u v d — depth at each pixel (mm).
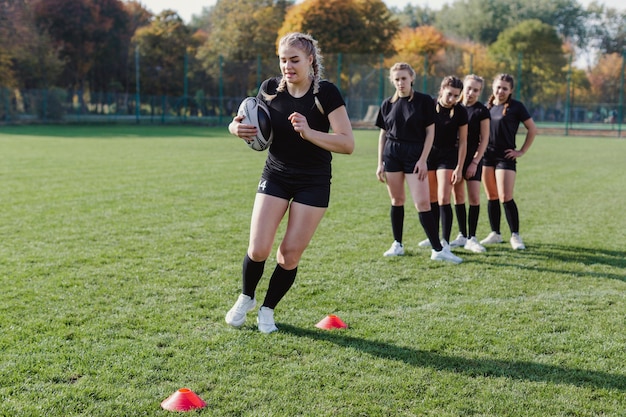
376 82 40156
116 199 9859
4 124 36875
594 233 7941
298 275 5711
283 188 4180
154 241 6996
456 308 4820
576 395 3355
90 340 4012
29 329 4172
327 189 4191
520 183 13117
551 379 3553
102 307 4672
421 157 6262
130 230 7559
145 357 3746
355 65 40531
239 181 12383
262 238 4145
